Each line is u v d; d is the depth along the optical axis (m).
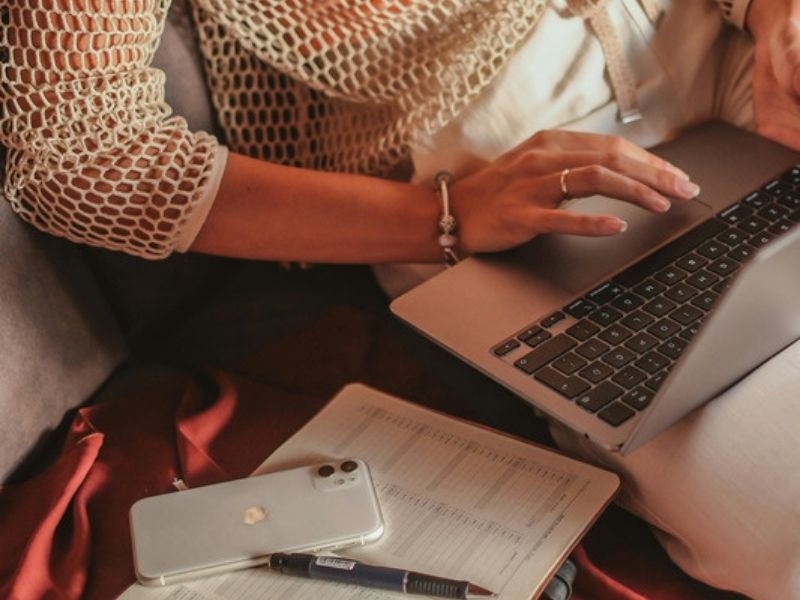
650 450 0.79
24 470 0.89
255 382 0.96
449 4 1.03
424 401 0.95
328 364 1.00
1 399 0.85
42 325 0.90
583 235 0.88
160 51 1.00
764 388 0.78
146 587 0.74
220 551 0.75
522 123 1.04
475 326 0.86
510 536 0.76
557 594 0.74
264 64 1.07
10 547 0.81
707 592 0.80
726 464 0.75
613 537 0.84
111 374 1.00
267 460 0.84
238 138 1.09
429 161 1.04
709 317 0.68
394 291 1.07
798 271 0.71
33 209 0.92
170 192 0.92
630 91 1.08
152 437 0.90
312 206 0.96
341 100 1.09
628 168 0.92
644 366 0.81
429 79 1.03
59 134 0.89
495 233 0.92
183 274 1.06
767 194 1.00
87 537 0.80
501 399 0.95
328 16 1.02
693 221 0.96
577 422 0.77
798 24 1.06
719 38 1.13
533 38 1.04
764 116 1.09
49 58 0.88
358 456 0.84
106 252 0.98
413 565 0.74
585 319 0.86
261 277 1.13
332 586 0.73
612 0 1.06
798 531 0.71
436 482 0.81
